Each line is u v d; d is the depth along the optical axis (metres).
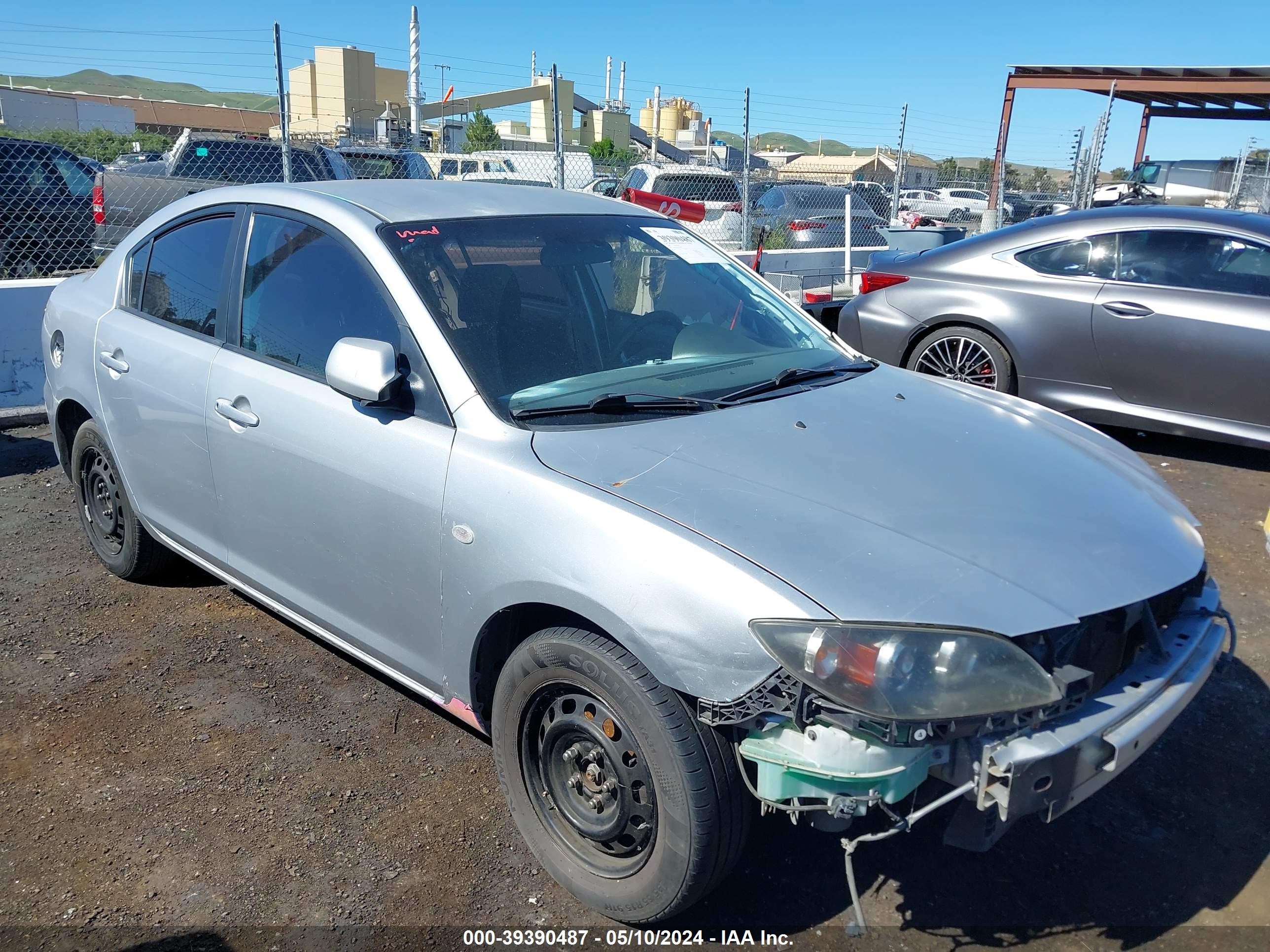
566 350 3.00
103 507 4.42
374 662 3.12
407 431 2.79
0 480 5.86
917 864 2.77
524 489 2.50
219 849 2.78
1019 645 2.11
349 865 2.73
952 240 12.24
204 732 3.32
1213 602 2.65
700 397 2.95
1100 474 2.85
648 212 3.87
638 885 2.40
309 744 3.27
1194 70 16.83
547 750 2.59
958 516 2.41
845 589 2.12
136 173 11.69
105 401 4.01
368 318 3.00
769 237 13.89
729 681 2.14
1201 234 5.91
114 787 3.03
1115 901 2.65
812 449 2.66
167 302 3.82
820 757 2.06
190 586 4.43
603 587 2.30
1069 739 2.10
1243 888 2.71
